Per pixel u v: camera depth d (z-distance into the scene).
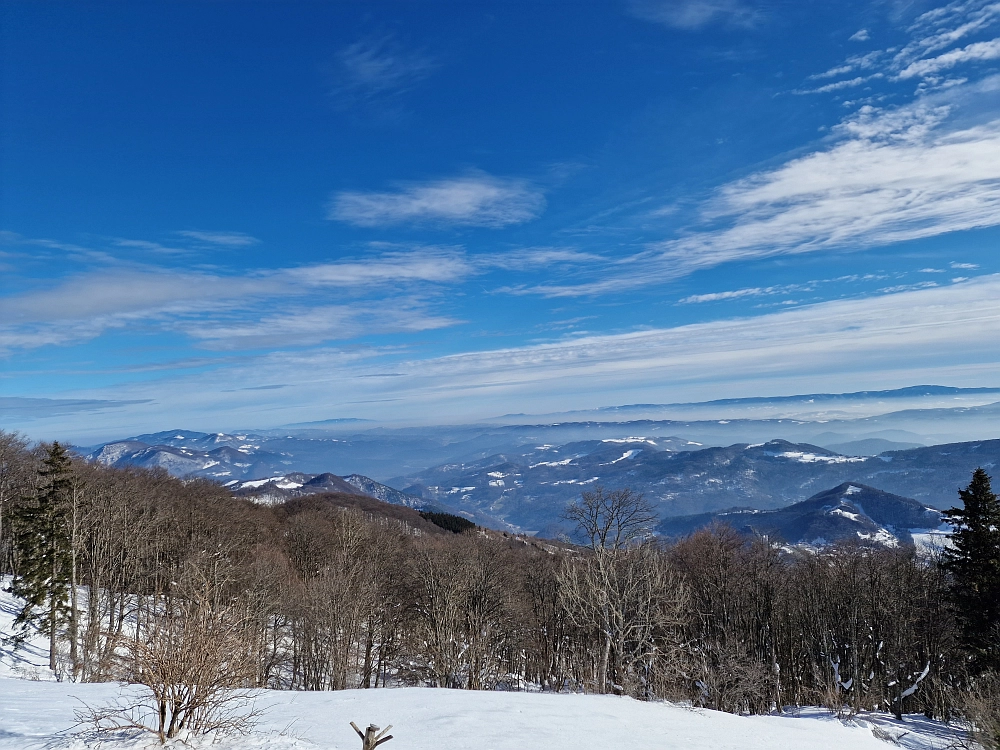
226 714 12.68
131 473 83.12
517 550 82.75
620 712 19.22
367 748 8.45
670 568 44.62
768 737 18.30
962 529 37.88
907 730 27.77
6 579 51.84
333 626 45.31
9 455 60.97
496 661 46.41
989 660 34.66
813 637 47.34
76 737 10.88
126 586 46.12
